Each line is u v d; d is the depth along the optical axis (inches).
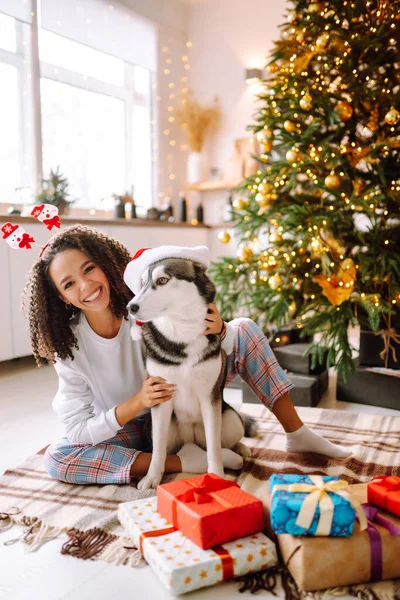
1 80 142.6
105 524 48.6
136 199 199.0
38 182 150.8
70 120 167.5
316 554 38.7
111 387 62.6
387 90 94.6
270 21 193.9
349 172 99.4
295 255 101.7
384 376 87.5
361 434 72.3
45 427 78.9
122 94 188.2
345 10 95.3
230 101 205.5
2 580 41.2
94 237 59.2
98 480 57.2
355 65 97.3
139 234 154.1
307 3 101.0
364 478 57.8
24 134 150.2
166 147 208.8
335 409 87.6
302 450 64.6
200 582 39.1
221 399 56.7
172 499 44.1
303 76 98.6
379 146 89.7
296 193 105.7
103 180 183.0
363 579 40.0
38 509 52.0
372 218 103.2
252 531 43.1
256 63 198.7
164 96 205.3
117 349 60.8
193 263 51.7
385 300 89.9
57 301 58.9
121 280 60.5
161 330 52.5
